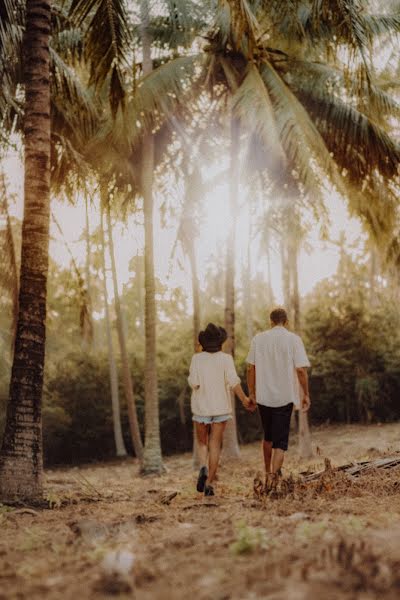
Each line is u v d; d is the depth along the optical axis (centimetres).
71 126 1421
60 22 1230
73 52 1318
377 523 429
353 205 1638
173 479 1282
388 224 1625
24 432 718
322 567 310
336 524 425
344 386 2627
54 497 734
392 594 265
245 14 925
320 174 1423
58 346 3048
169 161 1675
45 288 757
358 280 2844
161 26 1566
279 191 1521
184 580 308
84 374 2917
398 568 303
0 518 586
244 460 1539
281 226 1501
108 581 306
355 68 991
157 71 1462
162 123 1602
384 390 2612
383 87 1642
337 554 325
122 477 1512
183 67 1470
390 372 2595
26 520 589
